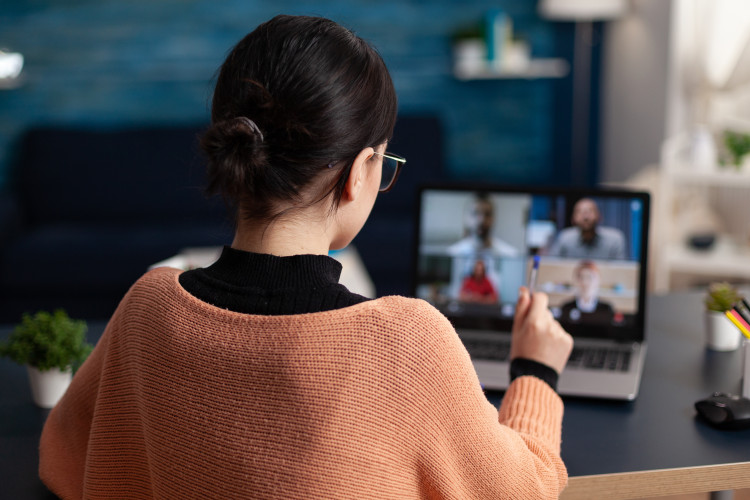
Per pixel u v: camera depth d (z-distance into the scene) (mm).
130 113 4223
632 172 4020
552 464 814
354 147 690
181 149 3951
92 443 789
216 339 678
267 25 702
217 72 758
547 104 4453
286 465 648
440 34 4316
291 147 672
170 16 4137
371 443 654
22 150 4172
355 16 4266
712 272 3479
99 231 3715
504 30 4070
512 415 891
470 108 4438
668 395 1244
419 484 702
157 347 706
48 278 3400
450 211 1506
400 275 3561
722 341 1423
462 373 690
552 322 1016
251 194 694
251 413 656
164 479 697
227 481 659
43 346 1228
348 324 663
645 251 1418
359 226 769
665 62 3555
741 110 3379
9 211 3680
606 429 1136
